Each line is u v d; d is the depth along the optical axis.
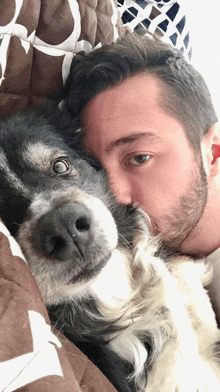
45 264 0.30
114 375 0.33
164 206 0.39
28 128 0.38
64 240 0.30
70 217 0.30
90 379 0.26
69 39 0.41
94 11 0.44
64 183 0.36
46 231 0.30
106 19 0.46
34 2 0.37
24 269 0.25
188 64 0.43
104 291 0.35
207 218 0.41
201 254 0.44
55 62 0.41
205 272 0.42
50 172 0.37
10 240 0.26
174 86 0.39
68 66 0.43
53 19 0.39
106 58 0.40
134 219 0.39
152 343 0.35
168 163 0.38
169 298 0.36
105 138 0.39
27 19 0.37
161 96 0.38
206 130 0.42
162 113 0.38
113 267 0.36
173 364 0.34
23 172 0.36
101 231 0.32
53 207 0.32
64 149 0.39
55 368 0.21
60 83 0.43
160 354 0.34
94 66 0.40
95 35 0.44
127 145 0.38
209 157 0.42
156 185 0.38
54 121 0.41
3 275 0.23
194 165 0.39
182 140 0.38
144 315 0.36
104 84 0.39
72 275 0.31
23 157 0.36
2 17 0.35
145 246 0.39
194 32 0.77
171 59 0.41
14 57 0.37
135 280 0.38
